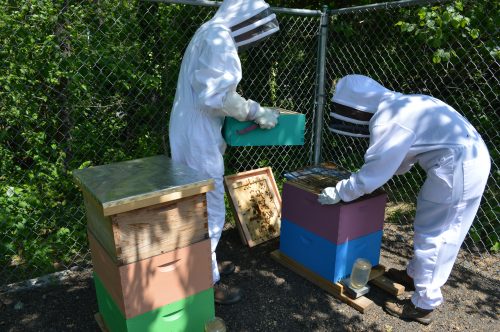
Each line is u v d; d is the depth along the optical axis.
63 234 3.32
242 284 2.89
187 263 2.02
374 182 2.25
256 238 3.50
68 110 3.23
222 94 2.26
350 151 4.79
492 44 3.47
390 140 2.20
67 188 3.36
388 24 4.10
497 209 3.69
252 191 3.61
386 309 2.57
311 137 4.16
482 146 2.29
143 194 1.75
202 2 2.94
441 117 2.22
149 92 3.51
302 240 2.89
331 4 4.32
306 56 4.23
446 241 2.29
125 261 1.81
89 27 3.11
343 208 2.49
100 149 3.45
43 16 2.85
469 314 2.58
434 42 3.35
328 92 4.37
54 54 3.00
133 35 3.29
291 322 2.49
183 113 2.47
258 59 4.11
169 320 2.04
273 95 4.30
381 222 2.78
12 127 3.12
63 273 3.03
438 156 2.22
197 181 1.94
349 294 2.65
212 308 2.20
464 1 3.19
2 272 3.08
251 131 2.58
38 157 3.19
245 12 2.35
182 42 3.49
